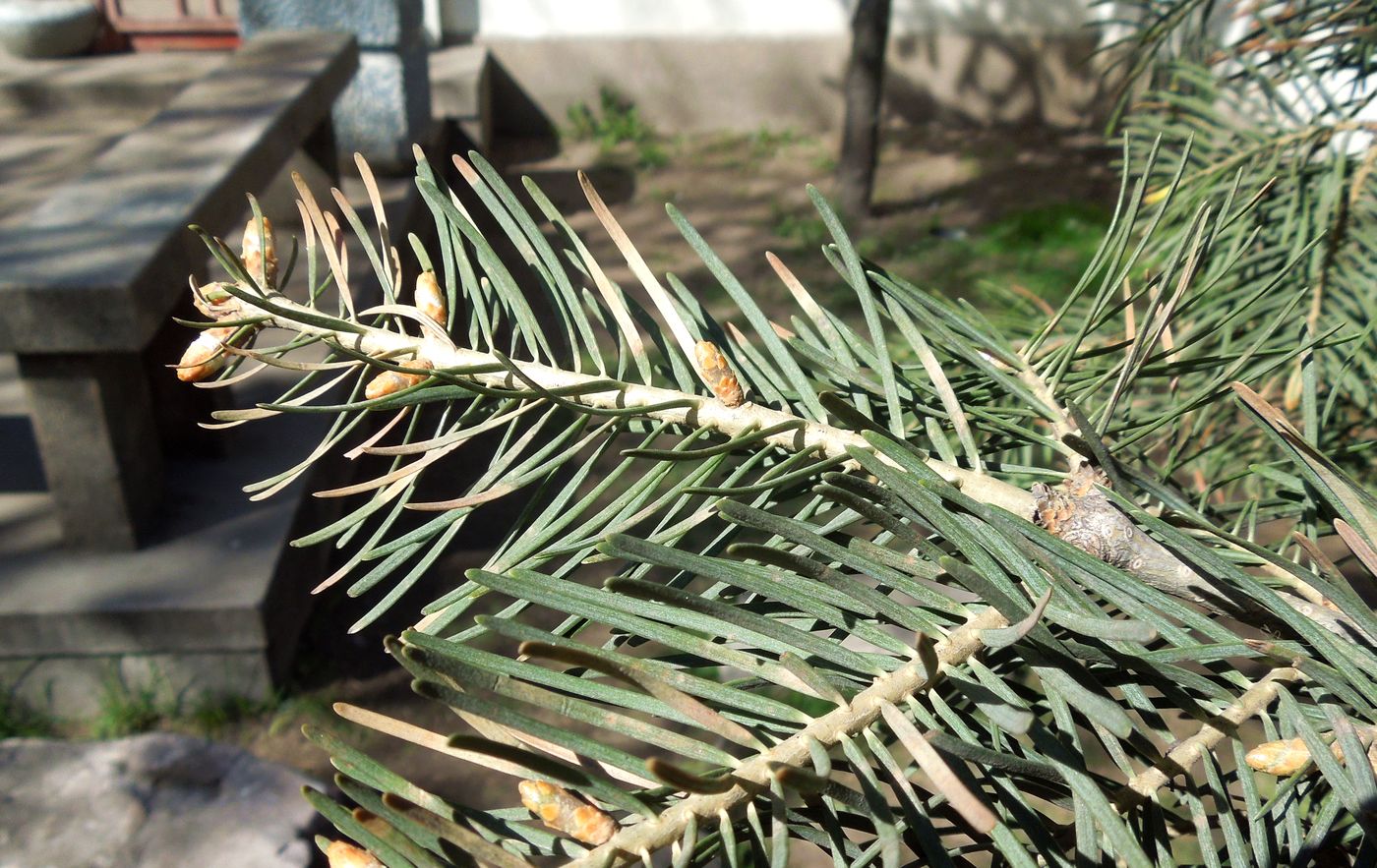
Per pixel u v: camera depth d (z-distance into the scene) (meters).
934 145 2.54
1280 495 0.23
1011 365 0.22
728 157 2.44
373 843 0.13
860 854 0.14
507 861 0.13
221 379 0.20
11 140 2.04
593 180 2.30
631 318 0.21
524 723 0.14
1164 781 0.16
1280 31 0.45
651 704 0.14
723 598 0.18
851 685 0.15
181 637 0.92
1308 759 0.15
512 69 2.52
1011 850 0.14
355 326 0.21
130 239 0.87
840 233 0.20
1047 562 0.16
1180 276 0.19
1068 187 2.28
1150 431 0.20
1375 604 0.46
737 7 2.51
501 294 0.21
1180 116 0.48
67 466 0.92
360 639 1.06
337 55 1.47
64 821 0.76
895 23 2.59
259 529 1.00
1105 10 2.54
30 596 0.91
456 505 0.18
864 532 0.79
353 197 1.71
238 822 0.77
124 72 2.24
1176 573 0.18
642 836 0.14
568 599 0.15
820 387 0.21
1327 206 0.37
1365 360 0.34
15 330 0.82
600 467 1.21
